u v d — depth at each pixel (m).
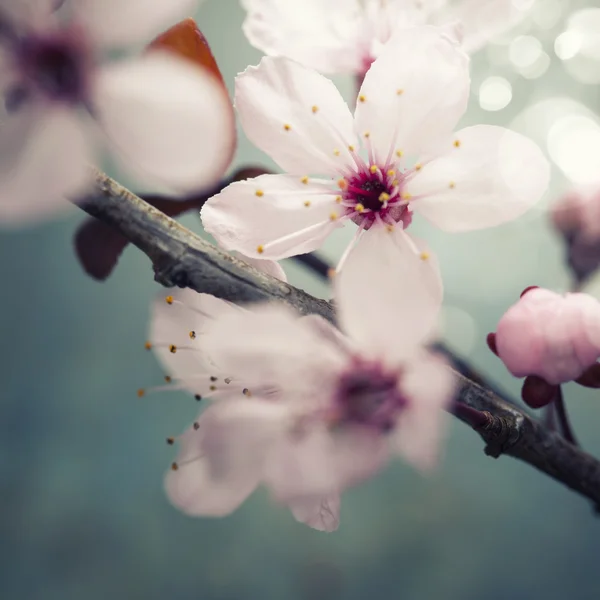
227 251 0.14
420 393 0.13
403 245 0.13
